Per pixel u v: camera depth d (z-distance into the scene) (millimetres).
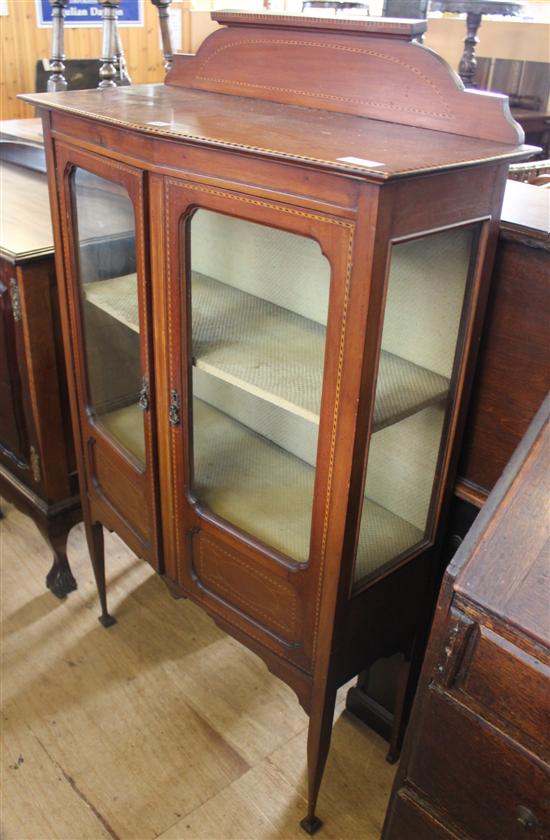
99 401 1559
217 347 1196
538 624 814
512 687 859
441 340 1150
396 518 1341
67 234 1397
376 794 1514
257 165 966
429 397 1124
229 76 1376
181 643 1853
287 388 1104
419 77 1093
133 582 2041
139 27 4758
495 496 917
